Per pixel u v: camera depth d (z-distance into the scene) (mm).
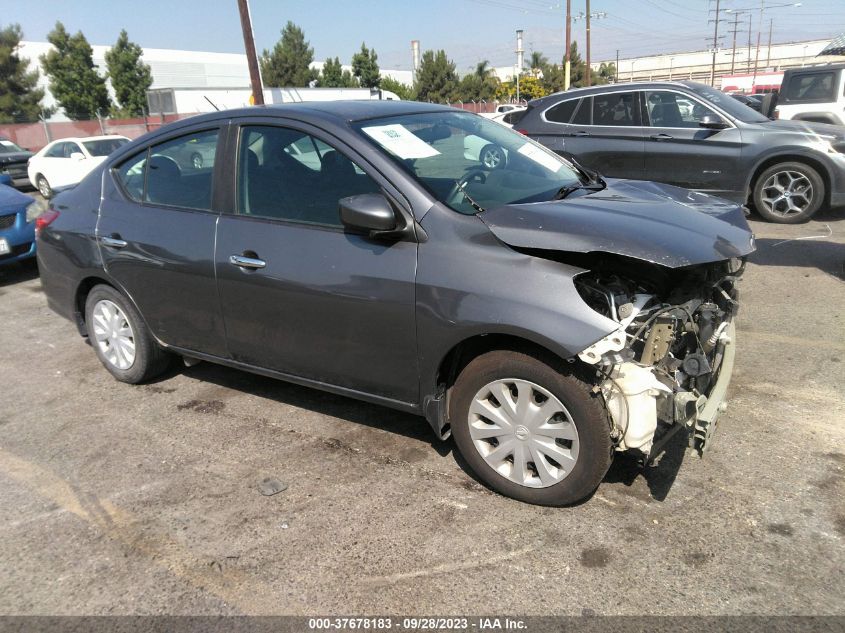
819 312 5125
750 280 5988
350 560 2711
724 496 2980
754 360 4344
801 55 88875
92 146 16266
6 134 28984
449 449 3514
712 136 8102
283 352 3516
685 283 3080
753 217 8625
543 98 9273
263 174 3500
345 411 3998
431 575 2605
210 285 3658
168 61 61156
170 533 2936
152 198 4020
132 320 4246
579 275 2750
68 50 39594
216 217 3639
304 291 3264
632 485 3096
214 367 4777
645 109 8477
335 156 3258
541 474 2889
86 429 3930
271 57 55281
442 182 3135
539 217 2855
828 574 2498
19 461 3605
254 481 3301
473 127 3885
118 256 4078
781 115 11703
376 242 3072
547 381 2744
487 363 2895
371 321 3100
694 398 2674
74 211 4410
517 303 2688
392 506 3045
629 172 8648
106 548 2865
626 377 2662
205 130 3789
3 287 7359
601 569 2588
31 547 2896
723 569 2553
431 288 2889
